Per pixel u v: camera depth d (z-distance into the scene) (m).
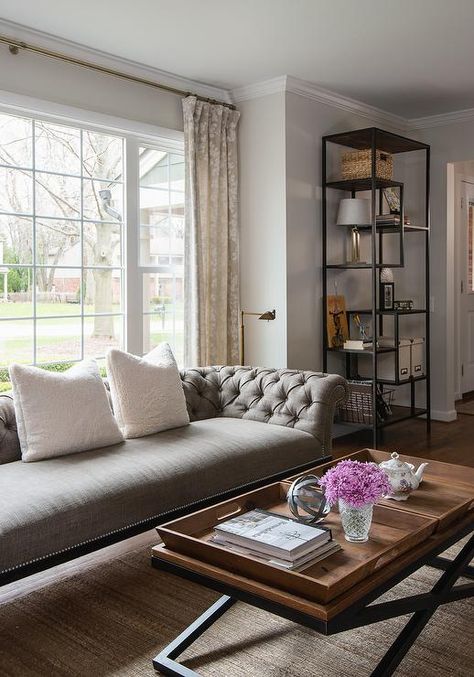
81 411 3.10
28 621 2.49
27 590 2.75
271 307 4.86
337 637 2.36
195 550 1.97
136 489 2.72
